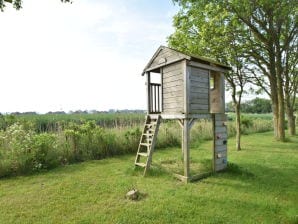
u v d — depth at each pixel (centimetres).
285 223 381
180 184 594
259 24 1260
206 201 476
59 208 452
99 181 625
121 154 1034
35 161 743
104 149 989
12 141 774
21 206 464
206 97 705
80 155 926
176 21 1219
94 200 490
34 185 598
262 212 423
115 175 686
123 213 424
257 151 1077
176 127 1393
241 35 1184
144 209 439
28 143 766
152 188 563
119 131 1161
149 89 804
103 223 390
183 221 391
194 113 654
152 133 749
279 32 1290
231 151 1081
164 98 737
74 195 521
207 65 698
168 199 488
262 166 774
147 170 688
